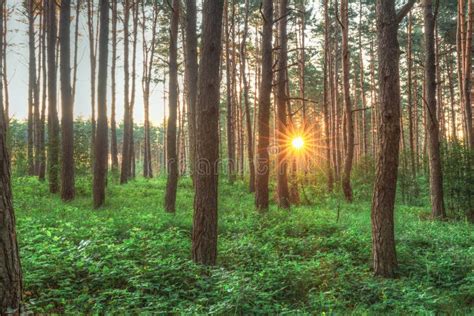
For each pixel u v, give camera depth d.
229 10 34.47
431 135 16.27
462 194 15.87
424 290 7.08
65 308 5.93
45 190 20.16
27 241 8.92
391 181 8.38
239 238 10.80
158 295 6.52
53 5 20.98
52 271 7.07
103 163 16.41
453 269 8.59
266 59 16.08
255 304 6.37
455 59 39.97
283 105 17.55
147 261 7.87
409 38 30.67
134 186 25.47
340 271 8.20
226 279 6.99
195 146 8.42
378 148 8.49
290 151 18.34
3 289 4.41
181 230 11.16
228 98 29.16
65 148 17.92
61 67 18.03
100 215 13.73
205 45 8.32
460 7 23.02
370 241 10.71
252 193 23.78
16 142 30.73
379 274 8.31
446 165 16.41
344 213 16.45
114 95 31.70
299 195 20.98
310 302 6.59
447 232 12.59
